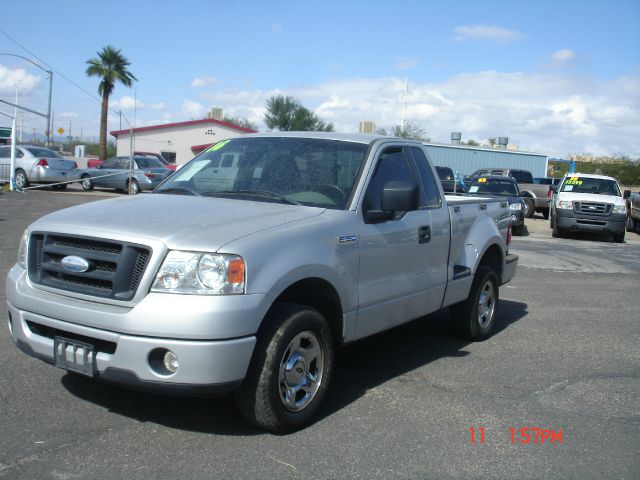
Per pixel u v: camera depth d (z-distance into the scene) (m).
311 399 4.30
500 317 8.14
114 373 3.71
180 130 50.03
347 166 5.05
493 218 7.05
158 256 3.71
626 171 50.25
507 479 3.75
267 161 5.23
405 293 5.29
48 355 3.99
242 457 3.80
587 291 10.27
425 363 5.95
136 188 24.69
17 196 20.84
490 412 4.77
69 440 3.89
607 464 4.00
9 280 4.30
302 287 4.34
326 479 3.61
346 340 4.68
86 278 3.91
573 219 18.92
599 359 6.39
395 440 4.17
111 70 45.97
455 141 45.72
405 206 4.64
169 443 3.93
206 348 3.61
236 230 3.98
